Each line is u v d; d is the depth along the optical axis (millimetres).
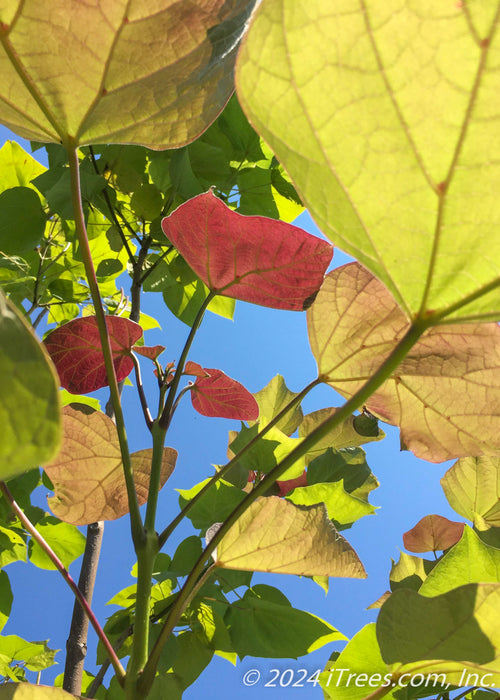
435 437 533
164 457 575
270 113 356
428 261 368
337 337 531
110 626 710
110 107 433
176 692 645
